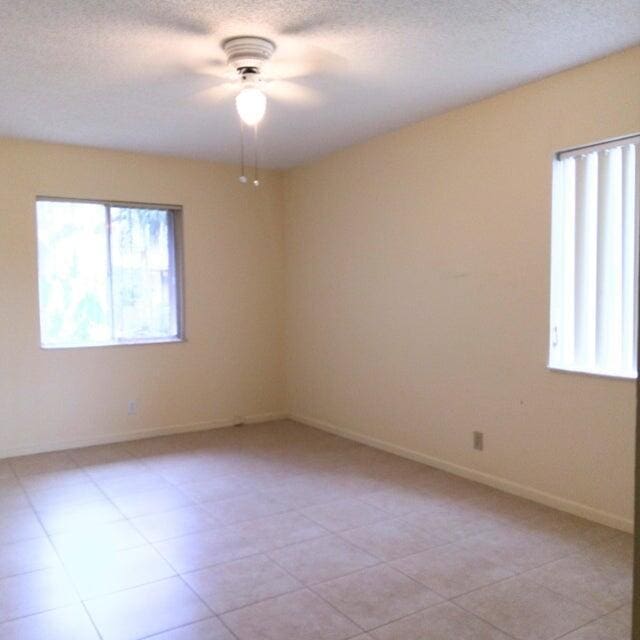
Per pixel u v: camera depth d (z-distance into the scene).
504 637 2.12
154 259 5.03
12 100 3.48
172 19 2.48
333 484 3.78
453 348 3.90
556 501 3.31
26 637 2.15
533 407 3.41
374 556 2.76
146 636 2.15
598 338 3.12
